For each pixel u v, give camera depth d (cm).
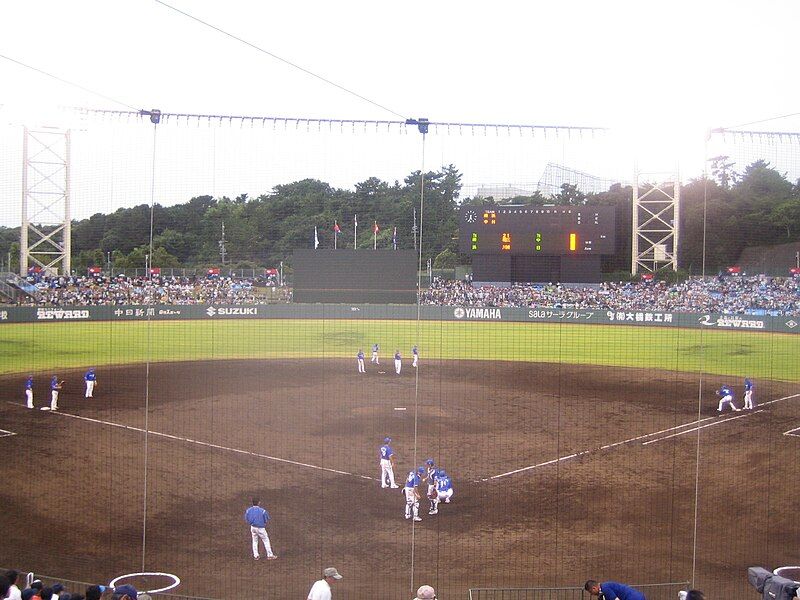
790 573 1305
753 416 2278
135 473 1747
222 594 1193
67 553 1342
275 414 2314
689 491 1684
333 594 1195
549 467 1842
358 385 2719
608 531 1475
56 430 2086
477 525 1495
